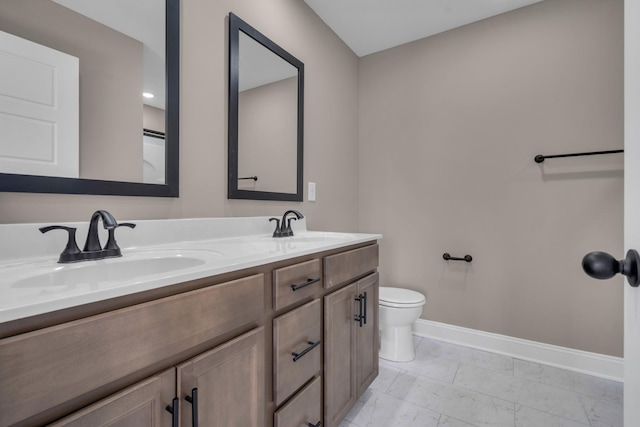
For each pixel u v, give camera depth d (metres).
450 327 2.26
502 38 2.08
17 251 0.84
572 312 1.88
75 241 0.89
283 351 0.97
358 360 1.44
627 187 0.48
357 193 2.63
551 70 1.93
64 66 0.98
